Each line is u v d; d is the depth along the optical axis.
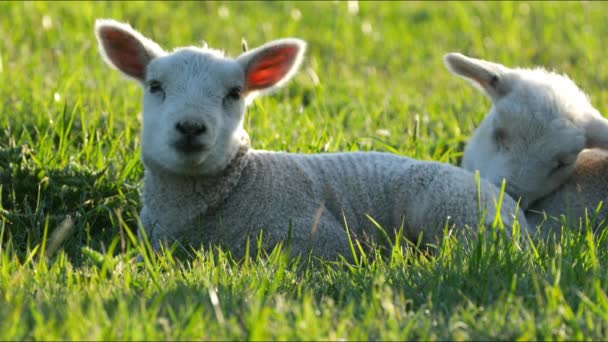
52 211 9.51
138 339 5.61
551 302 6.29
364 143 12.39
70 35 18.95
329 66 19.42
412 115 14.88
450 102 15.81
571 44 22.27
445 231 8.36
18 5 20.55
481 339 5.88
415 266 7.56
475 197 9.20
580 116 10.20
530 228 9.86
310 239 8.75
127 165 10.30
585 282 6.94
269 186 8.84
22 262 8.30
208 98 8.41
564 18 24.89
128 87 14.78
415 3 27.09
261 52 8.95
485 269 7.18
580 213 10.14
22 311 6.29
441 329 6.09
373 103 15.61
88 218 9.51
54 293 6.78
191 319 5.98
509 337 5.90
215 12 23.22
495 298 6.75
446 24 24.44
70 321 5.88
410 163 9.62
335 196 9.23
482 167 10.68
